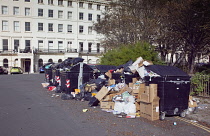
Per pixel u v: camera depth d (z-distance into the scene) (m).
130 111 7.56
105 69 14.58
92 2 49.09
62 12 47.25
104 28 21.88
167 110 7.32
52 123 6.65
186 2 14.42
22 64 43.94
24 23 44.50
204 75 10.54
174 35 16.50
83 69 12.57
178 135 5.61
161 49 18.98
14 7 43.75
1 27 43.00
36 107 9.04
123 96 8.26
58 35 47.09
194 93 10.82
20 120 6.99
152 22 17.25
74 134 5.62
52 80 16.83
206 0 12.76
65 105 9.50
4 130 5.93
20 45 44.56
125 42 19.64
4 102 10.18
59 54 46.44
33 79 24.56
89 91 11.18
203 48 17.80
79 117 7.38
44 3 45.62
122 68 12.02
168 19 16.17
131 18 18.12
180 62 19.08
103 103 8.45
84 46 49.38
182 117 7.54
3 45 43.41
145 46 15.30
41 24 45.75
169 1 16.88
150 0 17.88
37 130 5.95
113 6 21.34
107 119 7.11
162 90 7.30
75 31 48.38
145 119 7.13
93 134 5.62
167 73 7.51
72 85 12.23
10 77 27.50
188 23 15.30
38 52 44.47
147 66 8.41
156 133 5.73
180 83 7.54
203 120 6.86
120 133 5.71
